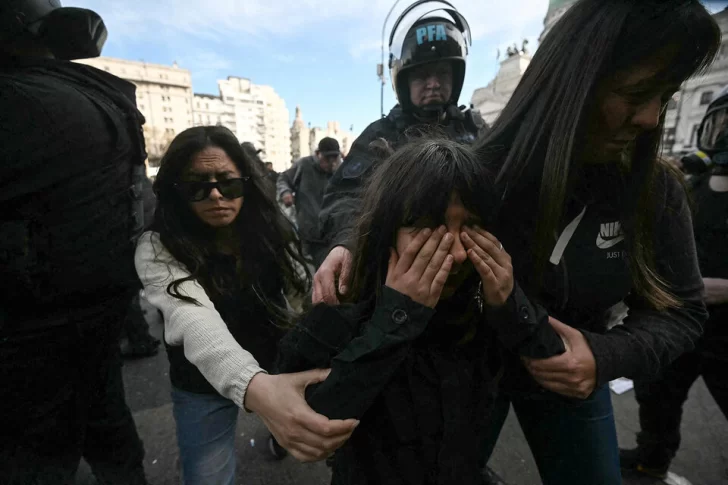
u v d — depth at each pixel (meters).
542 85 0.73
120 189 1.04
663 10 0.57
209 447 1.19
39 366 0.92
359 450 0.80
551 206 0.71
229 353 0.89
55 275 0.88
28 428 0.94
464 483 0.77
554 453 1.04
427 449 0.75
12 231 0.79
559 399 0.97
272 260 1.32
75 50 1.00
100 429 1.36
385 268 0.76
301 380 0.77
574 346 0.77
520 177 0.75
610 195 0.80
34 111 0.78
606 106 0.67
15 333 0.86
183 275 1.08
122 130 1.02
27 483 0.96
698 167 1.47
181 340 0.99
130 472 1.48
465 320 0.79
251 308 1.23
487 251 0.67
